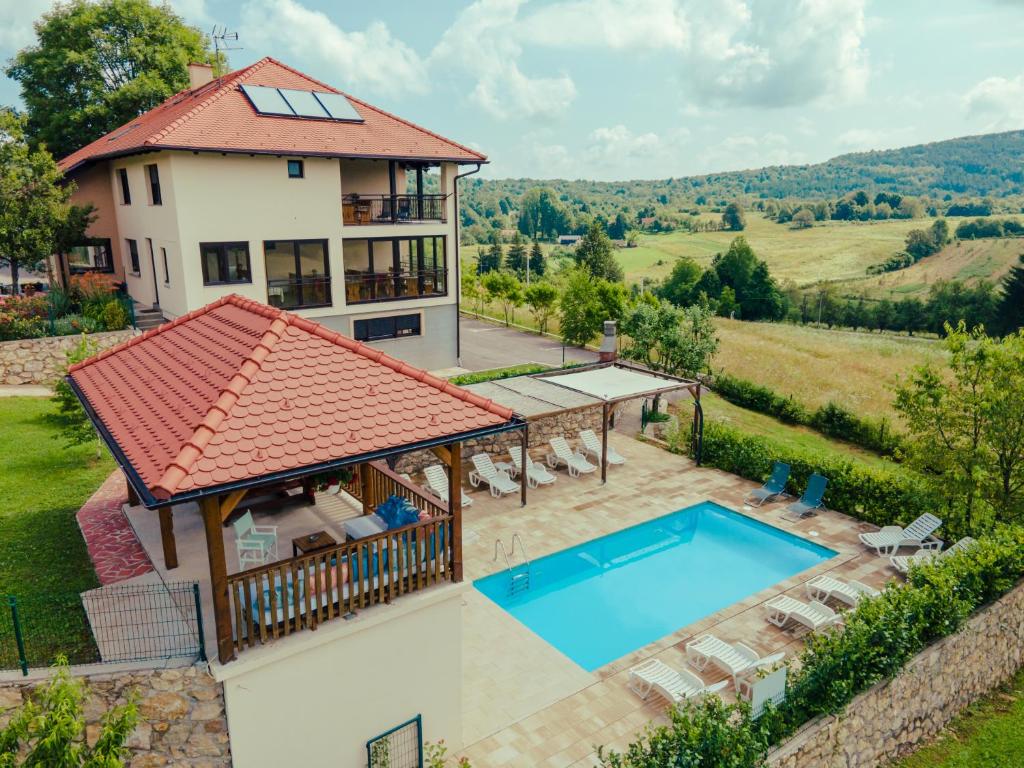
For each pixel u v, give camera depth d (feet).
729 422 89.86
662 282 317.22
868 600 40.29
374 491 40.93
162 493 23.65
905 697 39.42
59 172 85.30
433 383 33.01
